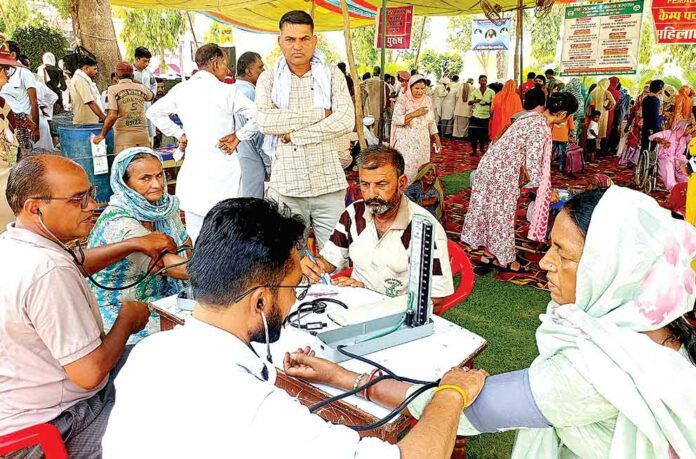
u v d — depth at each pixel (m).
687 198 3.66
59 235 1.85
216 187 4.07
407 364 1.74
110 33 7.94
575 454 1.26
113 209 2.52
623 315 1.10
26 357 1.69
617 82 11.24
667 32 6.00
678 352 1.16
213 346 1.01
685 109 9.12
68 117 8.21
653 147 8.01
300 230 1.17
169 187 6.98
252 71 5.20
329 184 3.76
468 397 1.21
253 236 1.05
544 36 19.22
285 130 3.56
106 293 2.41
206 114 3.96
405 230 2.44
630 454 1.09
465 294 2.71
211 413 0.92
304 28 3.40
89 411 1.85
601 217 1.10
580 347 1.10
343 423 1.60
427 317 1.93
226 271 1.04
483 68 20.95
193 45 15.28
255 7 12.59
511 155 4.41
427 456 1.05
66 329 1.66
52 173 1.77
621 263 1.08
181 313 2.09
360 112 5.07
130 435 0.94
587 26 6.45
